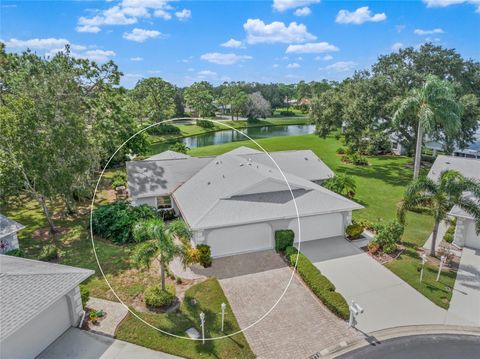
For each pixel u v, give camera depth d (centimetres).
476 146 4953
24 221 2683
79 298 1510
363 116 4266
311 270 1827
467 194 2445
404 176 4072
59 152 2286
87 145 2636
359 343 1388
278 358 1316
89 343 1387
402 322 1510
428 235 2406
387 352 1338
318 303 1648
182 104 10394
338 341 1402
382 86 4138
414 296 1695
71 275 1474
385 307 1612
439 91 3133
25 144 2094
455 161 2997
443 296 1686
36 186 2281
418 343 1384
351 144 5131
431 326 1484
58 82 2788
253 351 1354
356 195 3341
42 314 1330
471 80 4794
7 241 2034
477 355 1322
